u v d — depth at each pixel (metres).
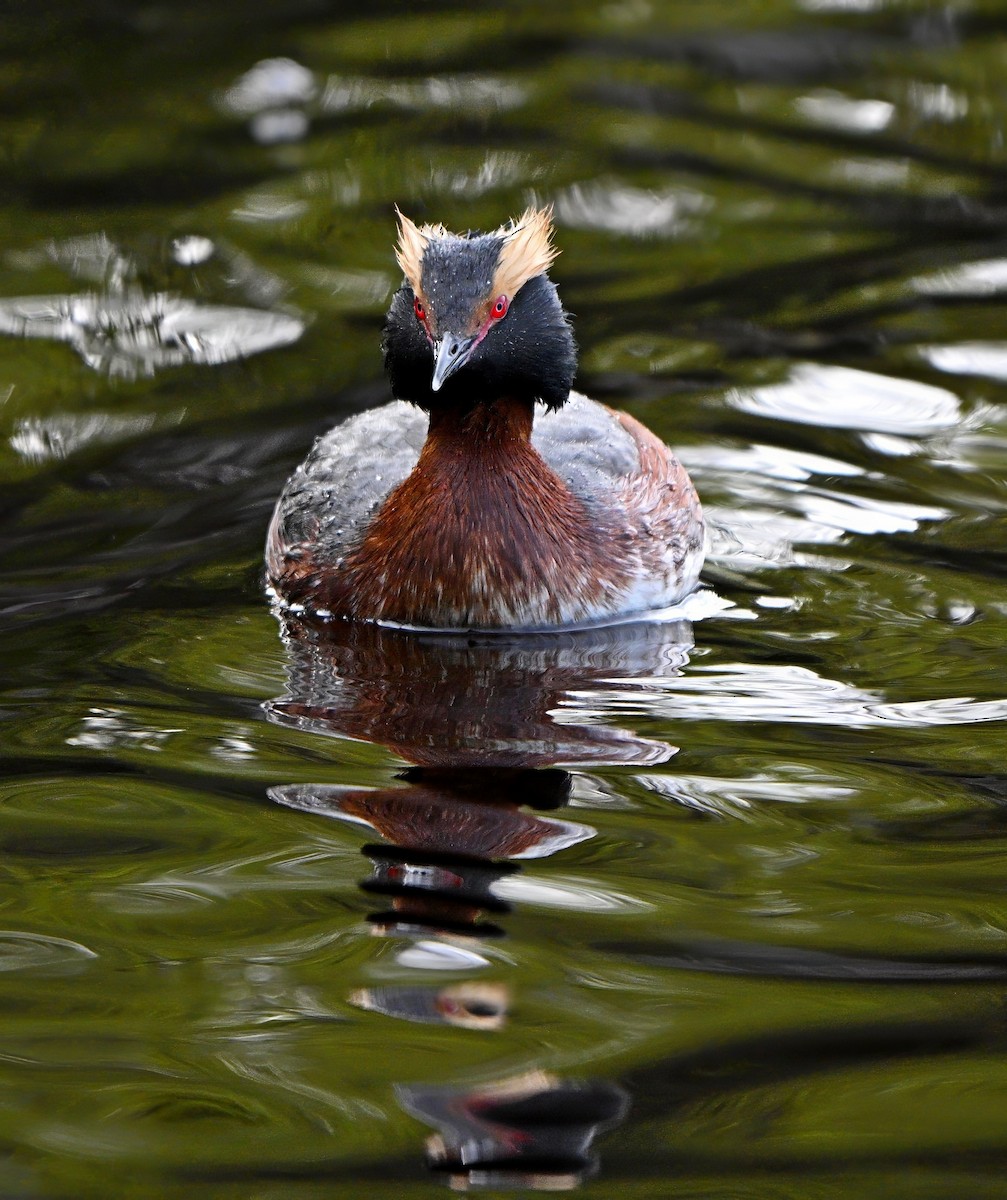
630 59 26.36
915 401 17.78
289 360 18.61
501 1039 8.27
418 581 13.63
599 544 13.91
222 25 27.17
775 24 27.52
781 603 14.09
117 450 16.88
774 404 17.78
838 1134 7.55
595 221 21.83
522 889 9.62
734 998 8.60
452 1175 7.34
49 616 13.72
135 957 8.93
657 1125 7.65
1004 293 19.94
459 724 11.86
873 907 9.45
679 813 10.54
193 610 13.95
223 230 21.44
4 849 10.01
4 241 21.12
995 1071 8.02
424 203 22.05
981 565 14.63
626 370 18.38
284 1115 7.72
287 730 11.70
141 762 11.16
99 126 24.00
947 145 23.75
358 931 9.16
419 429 15.20
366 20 27.47
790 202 22.33
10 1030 8.30
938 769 11.12
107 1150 7.49
